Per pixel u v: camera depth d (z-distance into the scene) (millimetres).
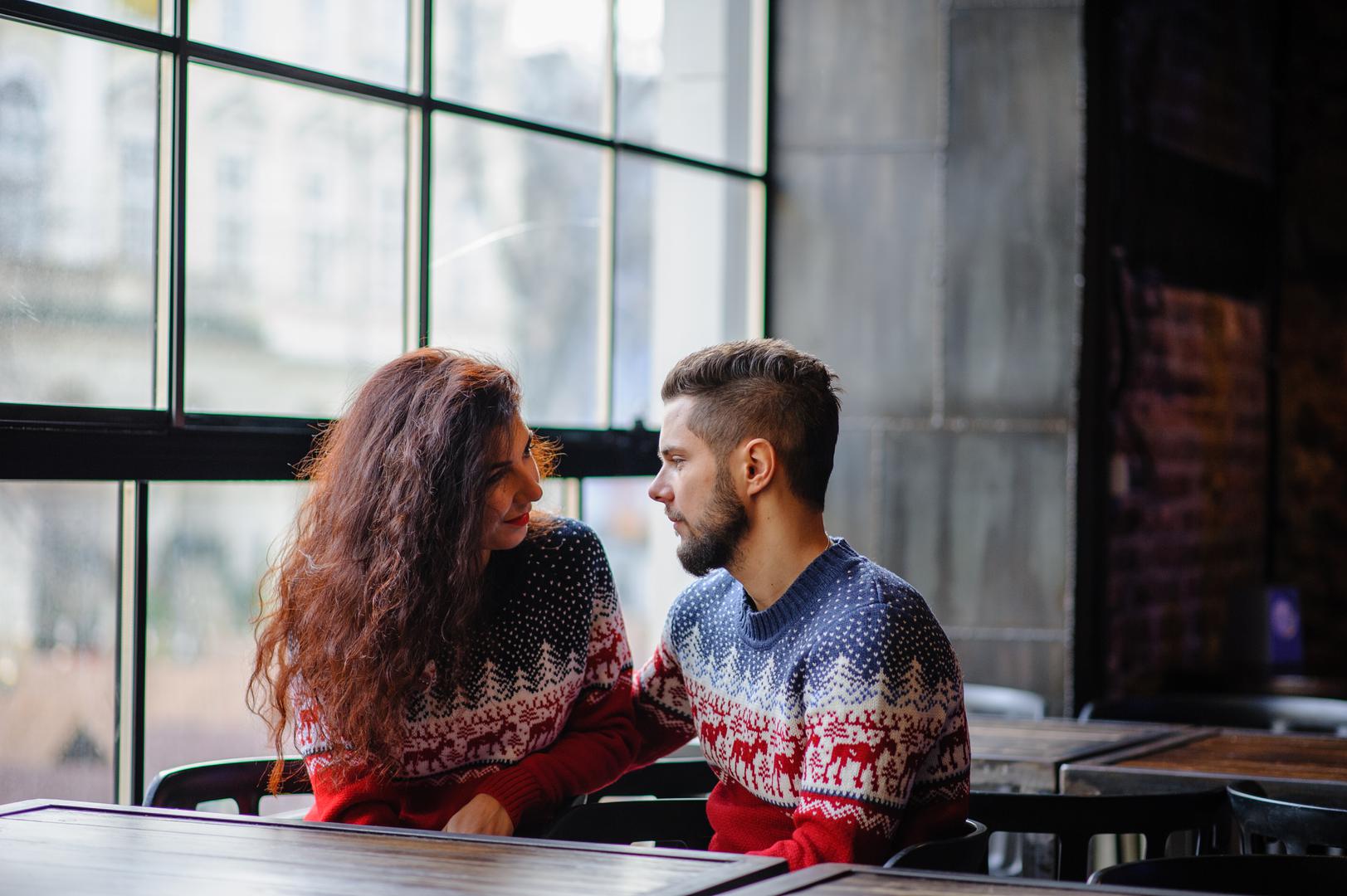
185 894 1371
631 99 3637
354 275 2855
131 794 2479
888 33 3945
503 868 1471
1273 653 4309
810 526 1877
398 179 2949
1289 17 4938
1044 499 3838
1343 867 1667
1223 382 4648
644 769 2342
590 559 2086
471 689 1974
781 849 1696
